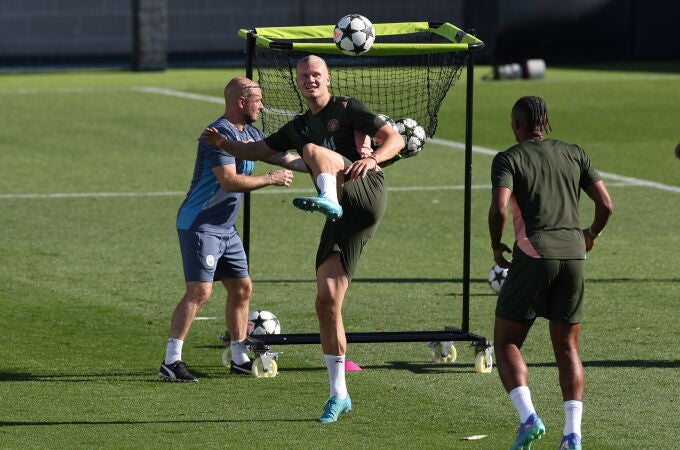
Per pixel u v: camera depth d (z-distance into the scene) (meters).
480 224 56.50
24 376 31.14
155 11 145.25
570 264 24.19
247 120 30.36
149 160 76.44
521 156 24.67
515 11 147.25
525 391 23.70
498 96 114.12
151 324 37.28
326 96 27.09
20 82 129.25
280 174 30.22
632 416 27.55
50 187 65.94
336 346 26.97
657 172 72.44
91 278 44.00
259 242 51.66
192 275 30.67
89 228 54.41
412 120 30.91
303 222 56.59
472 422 27.03
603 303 40.28
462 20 163.62
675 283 43.50
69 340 35.19
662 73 137.62
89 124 93.44
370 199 26.44
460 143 85.25
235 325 31.56
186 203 30.86
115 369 31.98
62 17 155.00
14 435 25.81
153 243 51.06
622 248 50.31
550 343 34.75
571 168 24.80
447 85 31.78
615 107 106.00
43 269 45.50
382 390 29.88
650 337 35.59
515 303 24.39
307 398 29.11
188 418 27.30
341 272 26.73
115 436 25.77
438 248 50.72
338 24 29.81
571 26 151.00
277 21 162.12
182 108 104.25
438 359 32.94
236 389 30.00
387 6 164.00
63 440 25.44
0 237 51.97
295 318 38.34
